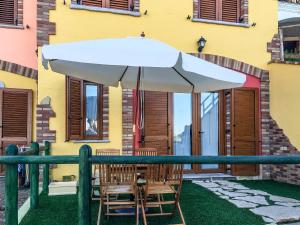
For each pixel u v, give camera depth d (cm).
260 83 830
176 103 798
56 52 427
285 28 1212
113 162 271
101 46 441
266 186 719
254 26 836
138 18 754
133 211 506
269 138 825
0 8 808
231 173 801
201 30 796
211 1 823
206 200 574
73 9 711
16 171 307
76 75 585
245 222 452
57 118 686
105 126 723
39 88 682
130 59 418
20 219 456
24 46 814
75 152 689
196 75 544
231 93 803
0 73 800
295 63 805
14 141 798
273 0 856
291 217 476
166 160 264
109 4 748
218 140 822
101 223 450
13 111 801
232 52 816
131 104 741
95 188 626
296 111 795
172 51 422
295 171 744
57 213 485
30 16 821
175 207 461
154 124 763
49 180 669
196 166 815
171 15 777
